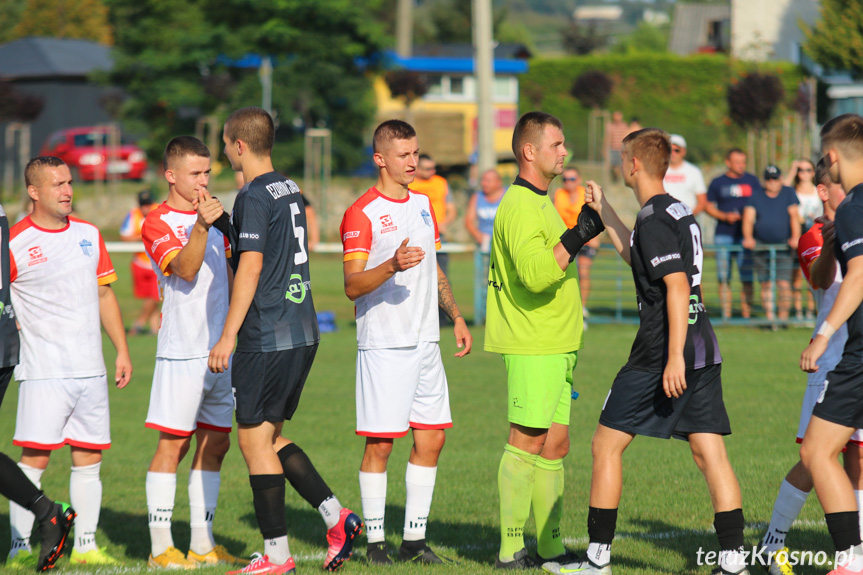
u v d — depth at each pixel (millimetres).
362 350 15766
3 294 15164
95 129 119438
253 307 14625
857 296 13062
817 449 13617
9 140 116750
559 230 15391
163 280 16281
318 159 109812
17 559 15773
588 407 28938
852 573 13445
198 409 16219
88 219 94688
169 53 122500
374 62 127688
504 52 170375
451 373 35625
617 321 47719
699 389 13961
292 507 19984
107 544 17312
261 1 121000
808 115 85562
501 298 15391
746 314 44719
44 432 15789
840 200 14703
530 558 15602
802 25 100500
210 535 16422
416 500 15867
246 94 119000
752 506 18516
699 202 42344
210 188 94875
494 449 24172
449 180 109062
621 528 17438
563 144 15289
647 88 135000
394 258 14375
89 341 16125
